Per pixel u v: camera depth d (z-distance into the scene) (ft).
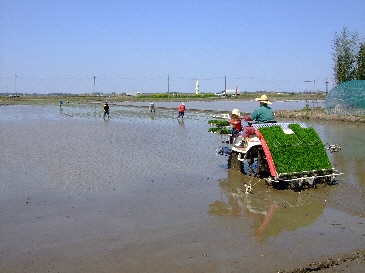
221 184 40.88
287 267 22.13
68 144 69.92
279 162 37.96
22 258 23.76
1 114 162.61
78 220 30.27
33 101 324.60
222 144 69.00
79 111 181.78
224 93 420.77
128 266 22.49
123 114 155.53
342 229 27.78
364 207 32.42
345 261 23.09
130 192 38.09
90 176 44.70
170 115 147.33
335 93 127.85
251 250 24.48
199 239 26.30
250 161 44.04
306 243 25.45
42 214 31.81
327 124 105.50
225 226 28.73
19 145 68.95
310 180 38.11
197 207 33.24
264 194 36.91
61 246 25.43
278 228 28.22
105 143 71.00
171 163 52.01
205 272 21.70
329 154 56.80
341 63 155.02
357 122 107.65
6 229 28.58
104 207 33.45
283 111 145.69
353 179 41.70
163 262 22.93
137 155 58.03
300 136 40.40
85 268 22.34
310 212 31.55
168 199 35.63
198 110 172.96
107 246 25.31
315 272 21.95
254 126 41.75
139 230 28.04
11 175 45.50
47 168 49.14
